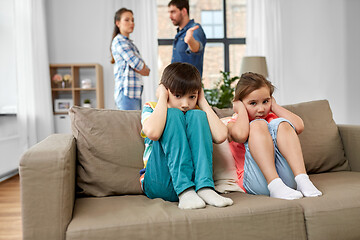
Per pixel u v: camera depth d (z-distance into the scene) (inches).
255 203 41.9
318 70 184.1
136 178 51.6
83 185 50.4
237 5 190.2
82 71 176.2
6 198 98.5
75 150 51.2
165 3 186.9
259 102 53.1
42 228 37.4
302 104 66.2
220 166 51.4
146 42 173.5
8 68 143.1
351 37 183.0
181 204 41.2
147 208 42.0
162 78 50.4
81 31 174.9
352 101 183.9
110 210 41.5
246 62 149.3
